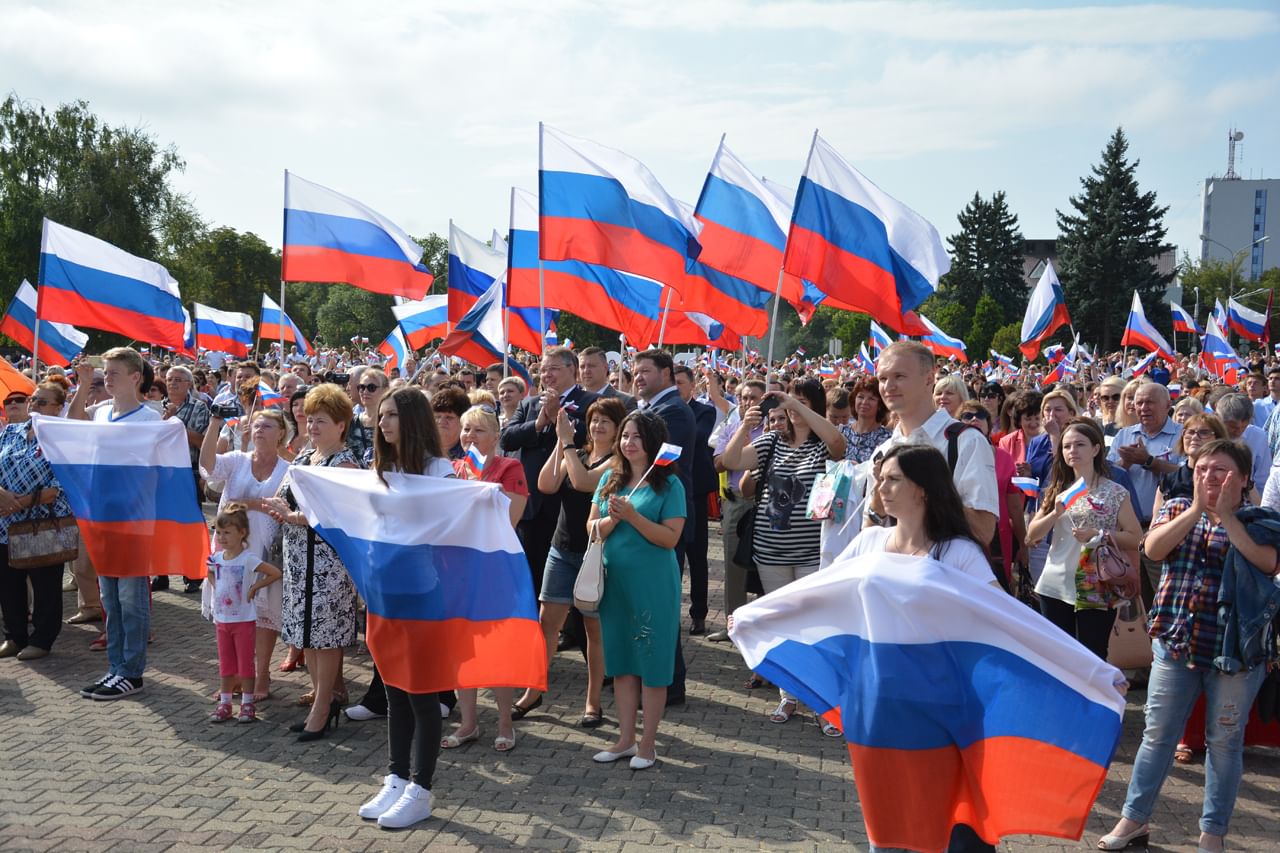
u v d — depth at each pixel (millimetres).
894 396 4664
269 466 6805
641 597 5613
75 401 7910
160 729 6223
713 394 8953
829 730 6285
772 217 9266
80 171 48656
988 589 3654
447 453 6676
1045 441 7773
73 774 5484
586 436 7129
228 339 20406
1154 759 4738
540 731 6285
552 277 9812
